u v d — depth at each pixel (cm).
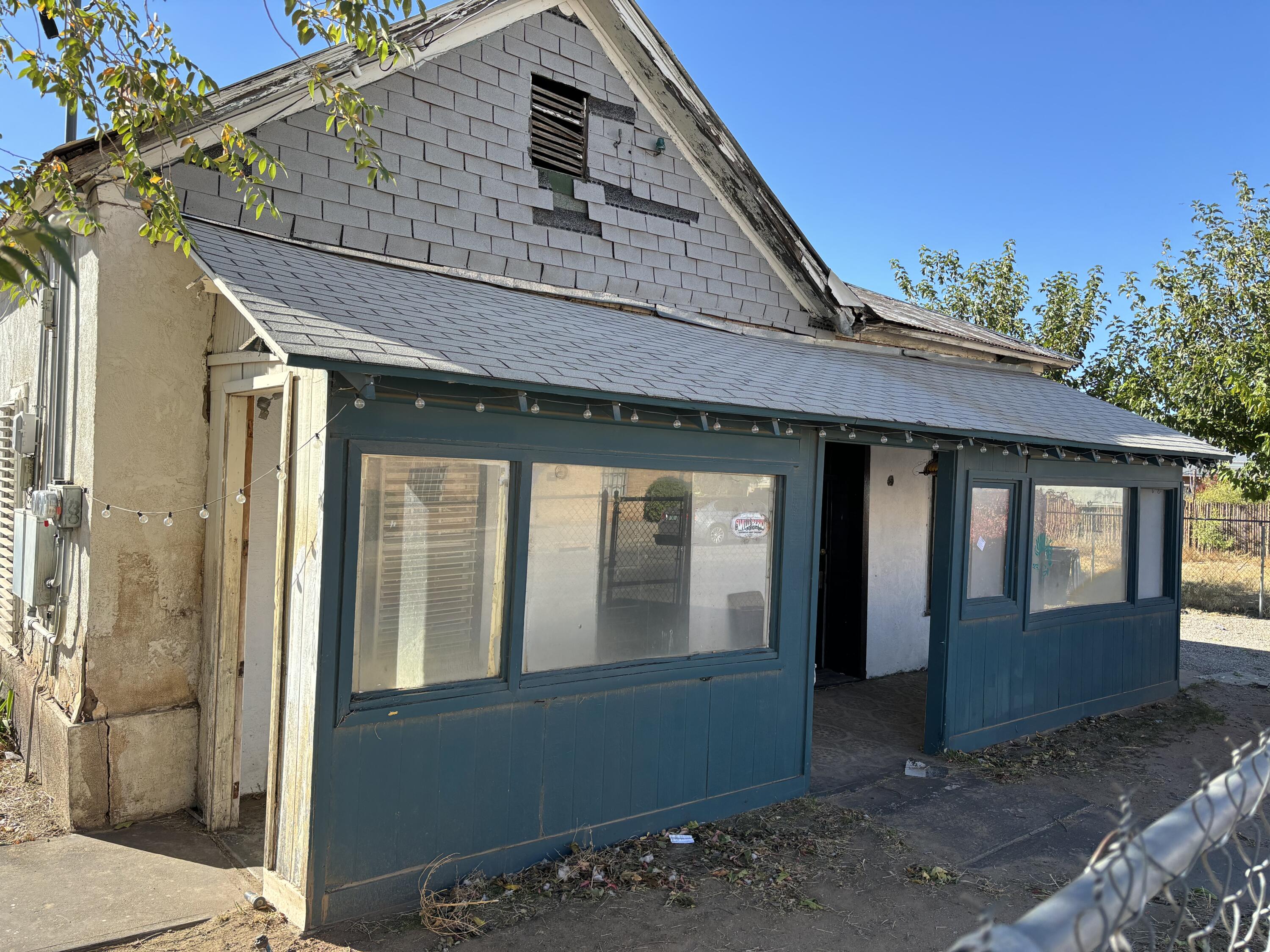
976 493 744
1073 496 853
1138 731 826
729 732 571
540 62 713
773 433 566
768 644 602
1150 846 158
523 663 478
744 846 523
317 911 404
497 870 462
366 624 423
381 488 429
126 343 527
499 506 470
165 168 536
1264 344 1412
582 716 496
